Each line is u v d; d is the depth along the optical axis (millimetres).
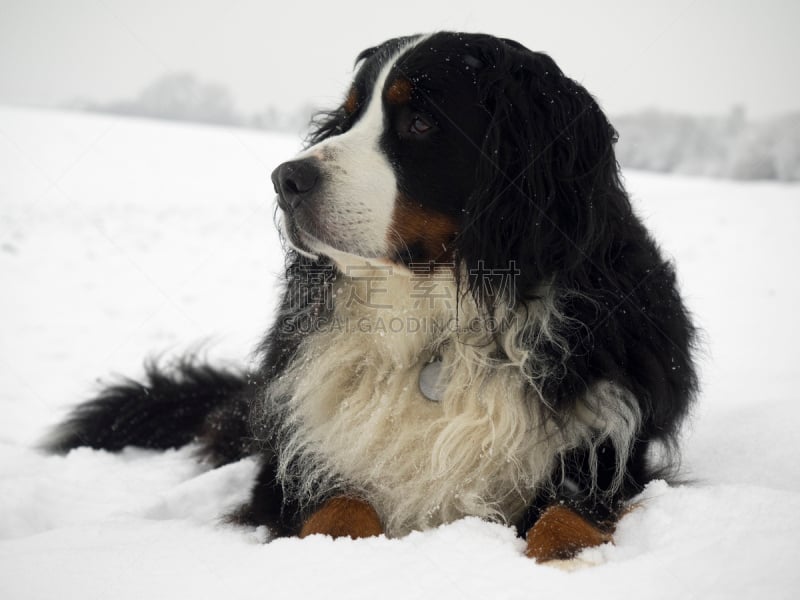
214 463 1330
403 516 993
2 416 1610
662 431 1024
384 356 1036
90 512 1102
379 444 1015
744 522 821
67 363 2010
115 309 2658
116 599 759
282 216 1066
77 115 9234
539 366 974
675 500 886
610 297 987
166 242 3984
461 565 786
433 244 1028
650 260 1061
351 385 1056
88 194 5484
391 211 1017
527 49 1091
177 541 893
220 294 2920
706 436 1240
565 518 887
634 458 997
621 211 1046
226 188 6066
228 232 4309
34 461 1337
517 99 1013
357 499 979
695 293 2734
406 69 1019
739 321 2287
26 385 1815
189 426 1458
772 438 1175
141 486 1224
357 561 802
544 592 732
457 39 1042
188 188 5977
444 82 1011
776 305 2484
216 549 864
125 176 6270
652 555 776
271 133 9422
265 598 749
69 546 883
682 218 4492
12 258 3439
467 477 986
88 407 1473
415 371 1029
